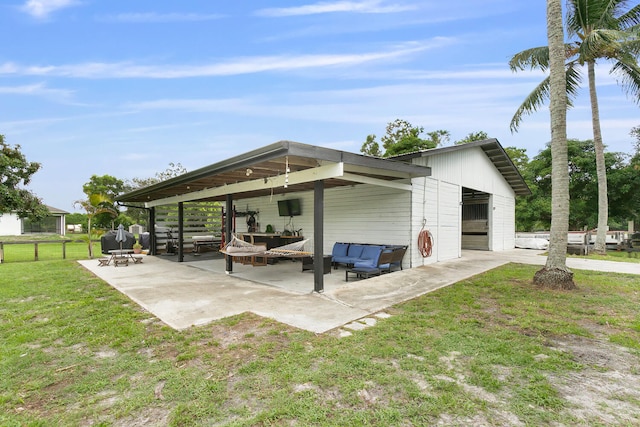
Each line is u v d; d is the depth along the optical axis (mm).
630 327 3873
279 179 6574
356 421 2141
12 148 13875
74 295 5695
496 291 5695
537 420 2150
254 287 6340
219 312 4578
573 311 4520
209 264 9938
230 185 8148
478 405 2312
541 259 10141
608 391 2504
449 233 10062
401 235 8250
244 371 2814
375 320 4195
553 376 2738
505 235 14648
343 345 3355
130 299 5402
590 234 14609
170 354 3215
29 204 14297
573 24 10242
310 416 2191
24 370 2883
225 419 2176
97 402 2391
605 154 17203
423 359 3045
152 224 13086
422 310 4613
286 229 11430
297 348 3275
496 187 13664
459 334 3656
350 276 7664
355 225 9195
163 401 2393
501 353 3160
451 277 7020
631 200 17281
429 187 8977
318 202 5766
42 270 8672
